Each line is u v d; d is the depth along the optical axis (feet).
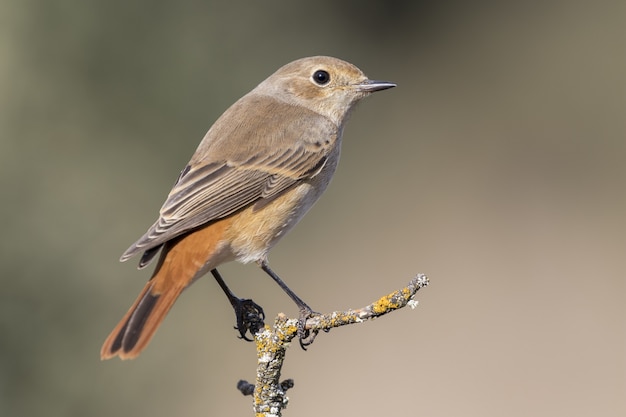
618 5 60.64
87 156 43.55
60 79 44.16
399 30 61.21
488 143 58.65
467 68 61.93
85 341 38.55
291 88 27.99
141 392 39.27
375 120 58.80
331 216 53.11
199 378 41.06
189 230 24.02
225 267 44.34
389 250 51.49
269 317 44.70
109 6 44.98
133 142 44.98
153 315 22.29
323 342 45.93
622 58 60.08
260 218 25.05
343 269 50.16
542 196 55.88
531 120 59.77
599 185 56.90
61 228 40.81
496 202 55.21
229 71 48.26
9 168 41.29
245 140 25.66
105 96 44.93
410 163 56.75
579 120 59.62
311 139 26.25
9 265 38.78
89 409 38.06
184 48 46.98
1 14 43.34
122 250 41.14
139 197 44.09
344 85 27.99
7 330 37.60
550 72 61.11
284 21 52.21
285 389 21.09
